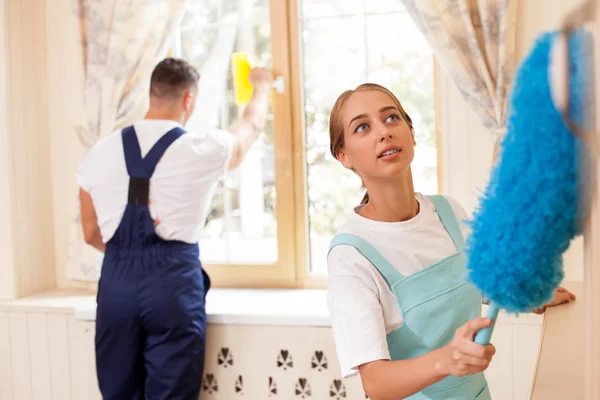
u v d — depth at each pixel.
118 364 2.21
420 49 2.49
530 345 2.15
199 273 2.25
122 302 2.16
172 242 2.18
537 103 0.50
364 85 1.30
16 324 2.67
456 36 2.27
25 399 2.68
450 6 2.27
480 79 2.26
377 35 2.53
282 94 2.62
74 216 2.68
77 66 2.77
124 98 2.62
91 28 2.61
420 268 1.25
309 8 2.59
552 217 0.56
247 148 2.41
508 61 2.21
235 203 2.73
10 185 2.73
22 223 2.78
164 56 2.73
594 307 0.37
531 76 0.50
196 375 2.24
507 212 0.60
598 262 0.37
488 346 0.82
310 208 2.66
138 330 2.19
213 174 2.21
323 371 2.27
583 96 0.34
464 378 1.25
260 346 2.32
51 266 2.91
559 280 0.66
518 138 0.54
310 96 2.62
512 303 0.66
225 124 2.72
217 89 2.71
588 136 0.34
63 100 2.83
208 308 2.41
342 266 1.22
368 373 1.08
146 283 2.15
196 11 2.71
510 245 0.62
